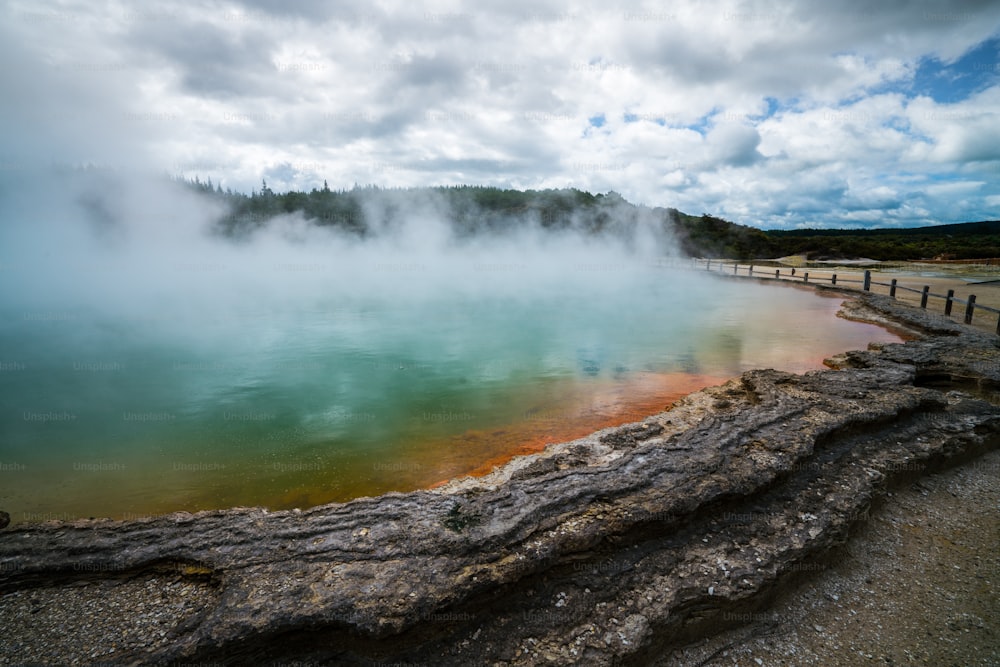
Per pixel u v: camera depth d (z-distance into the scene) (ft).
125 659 8.84
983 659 10.37
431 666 9.31
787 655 10.56
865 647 10.73
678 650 10.75
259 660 9.20
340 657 9.38
